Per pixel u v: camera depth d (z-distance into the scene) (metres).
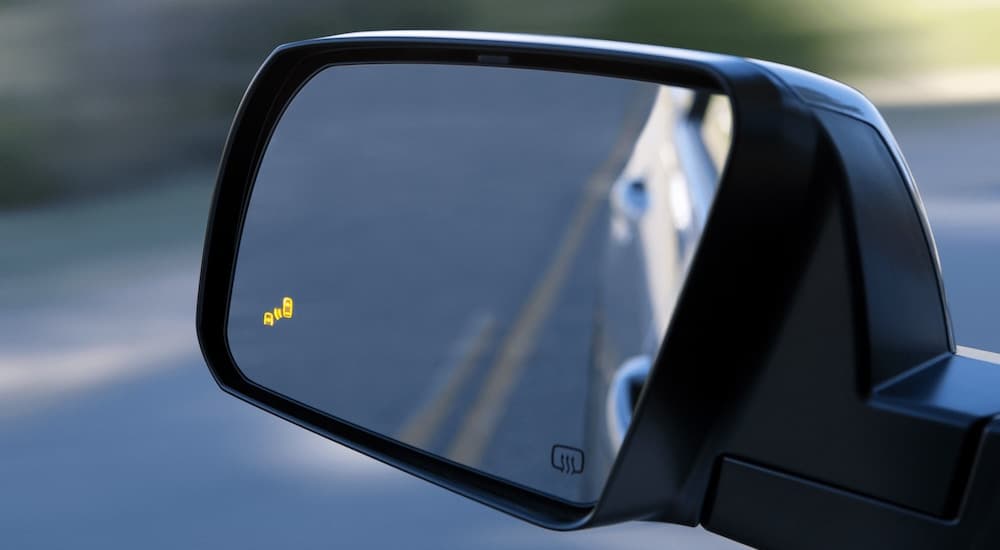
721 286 0.60
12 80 6.16
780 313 0.62
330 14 7.02
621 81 0.68
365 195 0.81
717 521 0.63
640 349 0.64
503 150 0.74
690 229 0.61
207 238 0.86
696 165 0.62
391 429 0.78
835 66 9.26
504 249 0.73
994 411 0.62
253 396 0.85
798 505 0.62
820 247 0.62
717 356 0.61
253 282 0.86
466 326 0.75
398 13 7.08
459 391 0.74
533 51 0.71
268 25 6.89
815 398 0.62
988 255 3.12
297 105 0.85
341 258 0.82
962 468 0.61
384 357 0.78
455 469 0.73
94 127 6.16
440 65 0.78
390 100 0.80
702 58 0.63
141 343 2.85
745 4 8.47
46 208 5.67
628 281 0.65
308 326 0.83
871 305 0.63
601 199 0.68
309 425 0.82
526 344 0.71
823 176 0.63
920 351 0.66
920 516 0.61
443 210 0.77
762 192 0.61
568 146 0.70
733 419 0.62
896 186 0.67
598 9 7.57
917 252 0.67
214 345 0.86
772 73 0.63
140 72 6.52
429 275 0.77
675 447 0.62
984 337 2.36
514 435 0.71
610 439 0.65
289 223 0.84
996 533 0.60
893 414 0.62
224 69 6.80
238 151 0.85
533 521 0.68
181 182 6.21
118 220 5.18
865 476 0.62
